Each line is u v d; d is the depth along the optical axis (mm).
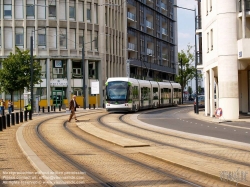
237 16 34438
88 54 67750
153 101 57844
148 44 89438
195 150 16719
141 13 84812
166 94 65250
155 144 19031
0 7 64875
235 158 14367
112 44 72938
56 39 65812
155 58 90875
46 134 24188
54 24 65688
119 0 76000
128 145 18188
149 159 14641
